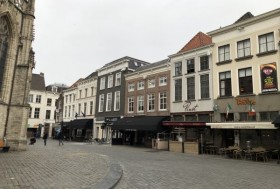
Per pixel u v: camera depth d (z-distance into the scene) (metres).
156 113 30.31
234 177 10.25
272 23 21.00
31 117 61.78
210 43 25.47
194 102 26.03
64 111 53.59
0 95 19.34
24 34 21.30
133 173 10.45
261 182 9.30
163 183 8.61
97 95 42.38
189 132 25.73
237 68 22.91
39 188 7.04
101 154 17.92
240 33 23.09
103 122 39.41
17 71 20.67
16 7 20.31
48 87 69.12
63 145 29.89
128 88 35.66
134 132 32.94
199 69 26.25
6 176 8.64
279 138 19.23
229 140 22.58
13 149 19.41
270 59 20.77
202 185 8.49
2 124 19.16
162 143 26.17
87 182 8.00
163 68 30.38
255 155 18.23
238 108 22.22
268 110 20.27
